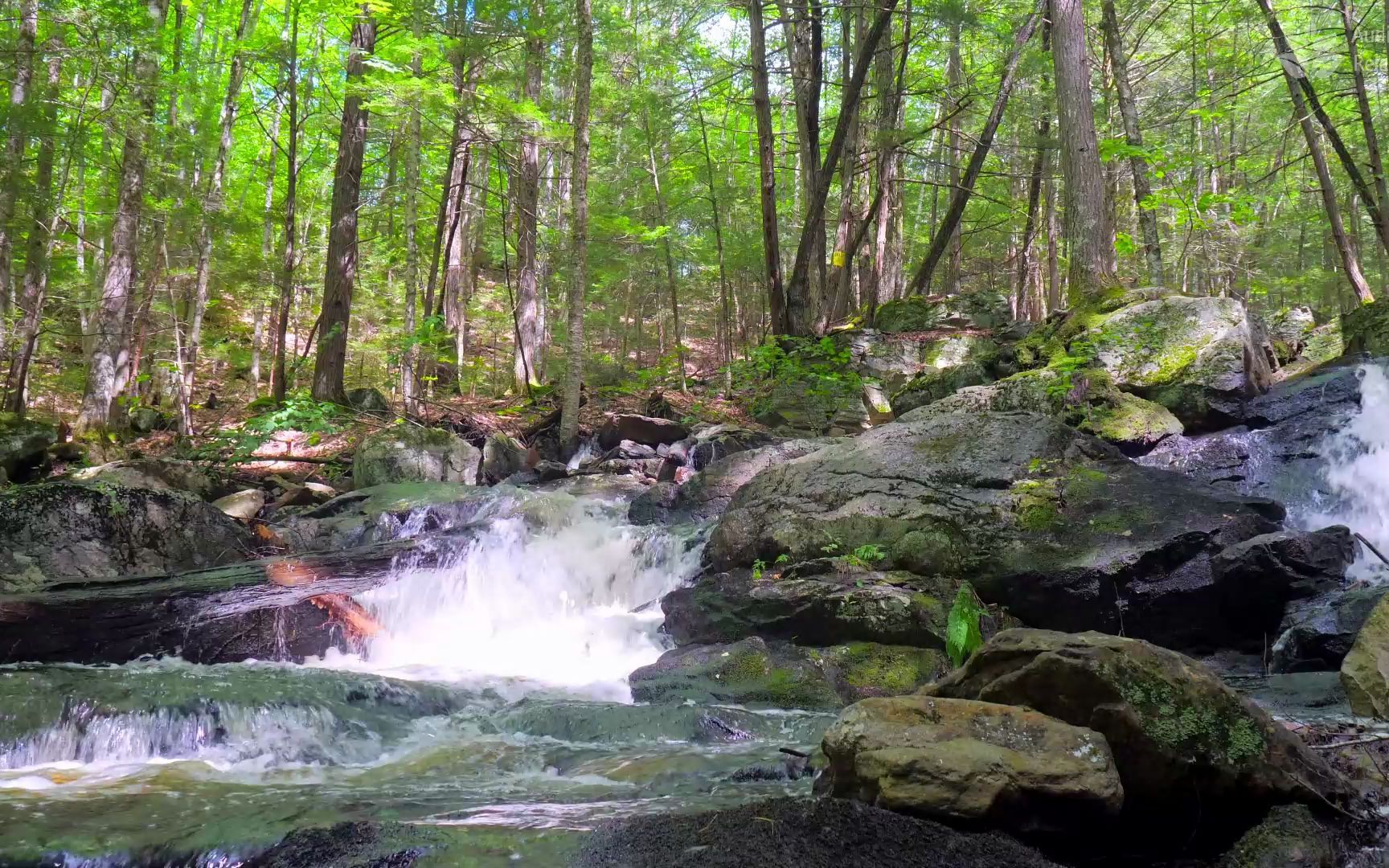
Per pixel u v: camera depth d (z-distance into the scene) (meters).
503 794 3.86
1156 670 3.22
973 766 2.96
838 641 6.38
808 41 16.92
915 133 15.31
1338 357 10.00
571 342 13.03
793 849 2.75
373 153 22.36
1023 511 6.89
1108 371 9.65
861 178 20.12
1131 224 23.72
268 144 22.83
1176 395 9.23
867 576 6.68
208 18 19.45
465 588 7.93
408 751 4.67
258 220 18.23
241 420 14.51
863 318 16.91
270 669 6.03
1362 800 3.23
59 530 7.27
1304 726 4.15
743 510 8.00
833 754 3.27
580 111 12.56
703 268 21.89
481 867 2.82
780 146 22.50
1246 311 10.10
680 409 14.55
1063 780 2.91
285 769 4.34
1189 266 22.70
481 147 17.27
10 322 13.35
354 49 12.45
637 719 5.01
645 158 19.97
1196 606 6.20
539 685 6.18
